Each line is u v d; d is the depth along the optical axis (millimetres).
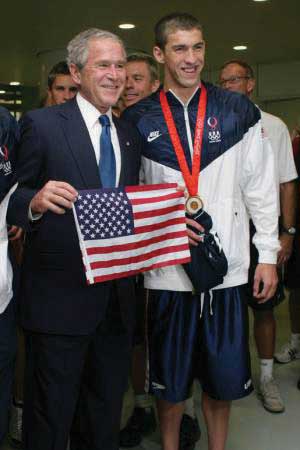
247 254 2197
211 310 2123
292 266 3504
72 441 2141
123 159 1958
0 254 1791
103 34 1846
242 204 2207
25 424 1955
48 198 1719
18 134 1819
